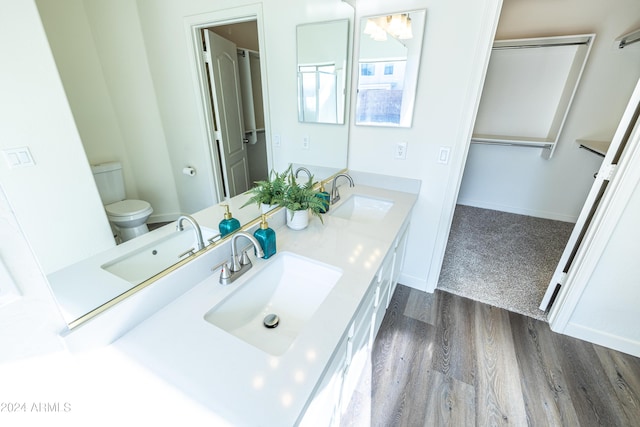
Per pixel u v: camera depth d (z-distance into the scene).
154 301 0.86
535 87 3.27
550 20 2.94
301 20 1.48
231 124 1.22
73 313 0.67
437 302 2.13
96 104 0.67
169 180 0.92
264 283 1.12
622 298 1.63
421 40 1.61
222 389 0.65
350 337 1.00
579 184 3.36
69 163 0.62
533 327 1.91
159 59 0.83
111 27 0.68
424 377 1.54
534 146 3.45
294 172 1.75
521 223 3.50
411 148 1.88
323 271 1.15
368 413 1.37
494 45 3.06
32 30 0.52
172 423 0.59
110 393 0.64
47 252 0.59
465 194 4.07
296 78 1.56
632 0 2.62
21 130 0.52
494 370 1.59
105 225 0.72
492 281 2.38
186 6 0.92
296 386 0.66
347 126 1.98
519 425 1.33
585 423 1.34
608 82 2.91
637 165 1.40
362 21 1.71
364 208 1.96
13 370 0.56
